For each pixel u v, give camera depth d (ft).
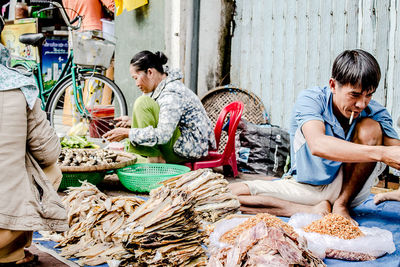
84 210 7.47
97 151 12.37
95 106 16.97
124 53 19.83
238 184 9.20
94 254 6.44
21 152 5.32
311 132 7.67
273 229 5.44
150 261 5.77
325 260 6.38
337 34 14.43
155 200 6.33
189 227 6.11
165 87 12.36
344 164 8.47
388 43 13.16
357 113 7.56
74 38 15.47
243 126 14.88
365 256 6.36
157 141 11.73
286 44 15.76
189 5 16.96
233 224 6.86
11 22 24.91
